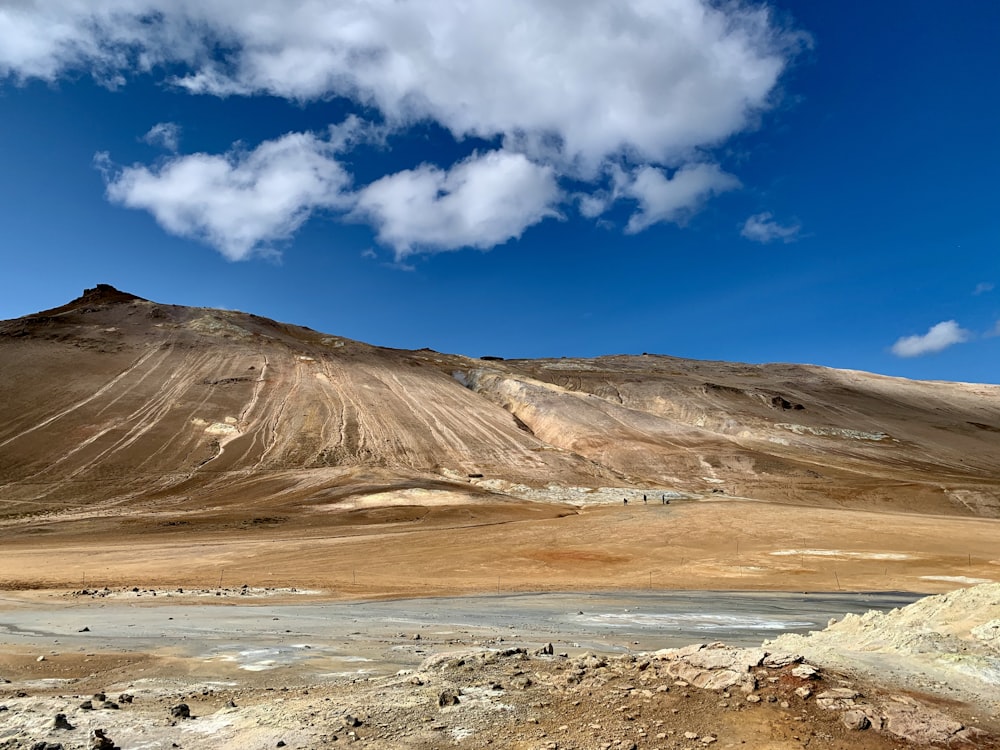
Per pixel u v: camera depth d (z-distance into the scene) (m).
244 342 120.88
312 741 7.05
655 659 9.30
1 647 13.89
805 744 6.56
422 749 6.77
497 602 22.61
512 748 6.74
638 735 6.88
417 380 116.69
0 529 47.44
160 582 27.55
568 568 33.78
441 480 69.75
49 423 78.00
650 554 37.41
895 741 6.62
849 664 8.84
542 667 9.84
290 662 12.37
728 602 22.64
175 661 12.50
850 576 30.64
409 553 37.72
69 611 19.62
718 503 61.59
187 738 7.46
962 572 31.53
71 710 8.63
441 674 9.56
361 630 16.44
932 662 8.97
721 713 7.31
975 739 6.64
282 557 36.44
